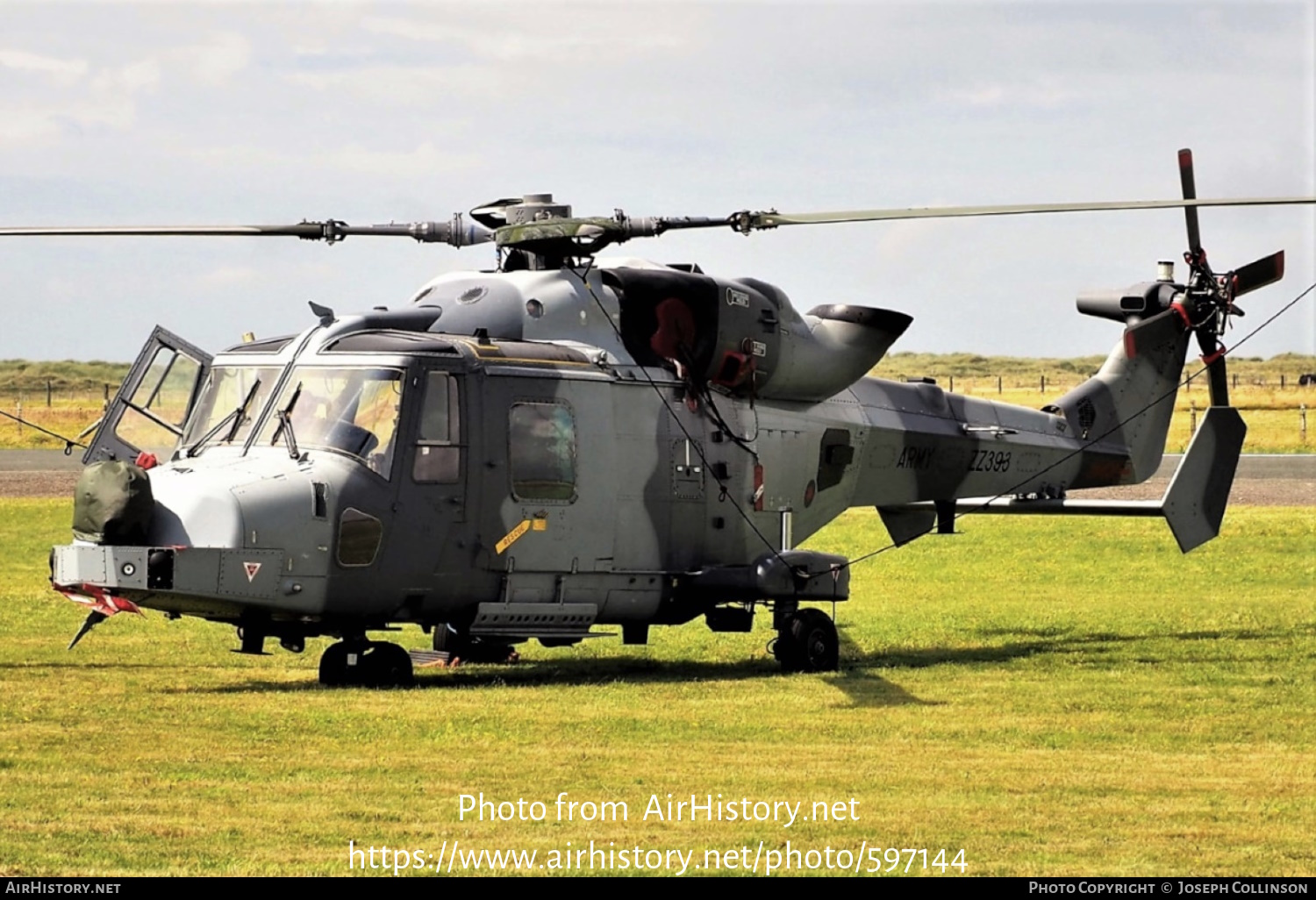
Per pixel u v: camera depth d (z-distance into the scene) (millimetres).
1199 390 143875
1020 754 20734
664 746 20750
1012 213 24766
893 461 31125
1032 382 193750
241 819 16953
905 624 34906
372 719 22047
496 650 28359
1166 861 16047
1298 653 30297
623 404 26547
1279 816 17719
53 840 16109
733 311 27781
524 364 25516
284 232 26562
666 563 27078
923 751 20828
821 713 23219
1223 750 21094
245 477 23344
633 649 31172
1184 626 34312
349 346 24891
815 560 27672
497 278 26844
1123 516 33000
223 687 25016
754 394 28484
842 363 29641
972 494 32781
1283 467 81125
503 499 25016
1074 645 31500
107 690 24469
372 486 23891
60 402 145750
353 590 23859
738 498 28078
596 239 26469
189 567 22594
